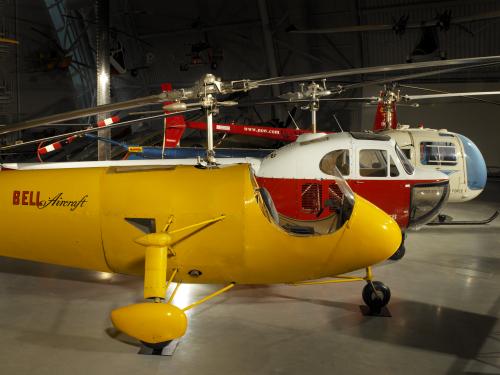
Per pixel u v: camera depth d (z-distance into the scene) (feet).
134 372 11.59
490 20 51.93
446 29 50.37
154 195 13.88
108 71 30.91
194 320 14.60
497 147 55.42
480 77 55.31
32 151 53.26
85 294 16.66
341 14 58.65
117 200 14.07
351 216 13.82
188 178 13.98
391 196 20.80
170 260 13.91
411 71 57.77
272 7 61.11
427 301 16.44
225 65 69.36
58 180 14.80
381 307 15.23
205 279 14.42
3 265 19.74
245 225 13.53
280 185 21.06
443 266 20.77
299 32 56.39
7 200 14.97
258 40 65.05
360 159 20.92
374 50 59.67
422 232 27.63
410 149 27.27
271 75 64.49
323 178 20.68
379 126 33.06
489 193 43.50
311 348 12.89
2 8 61.87
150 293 12.60
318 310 15.46
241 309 15.47
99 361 12.11
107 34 30.63
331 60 62.59
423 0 53.52
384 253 14.07
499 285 18.24
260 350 12.75
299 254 13.83
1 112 62.69
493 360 12.29
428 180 21.06
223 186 13.67
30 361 12.07
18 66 64.13
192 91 15.43
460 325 14.46
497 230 28.22
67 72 69.67
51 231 14.70
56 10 66.90
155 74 74.64
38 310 15.25
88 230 14.37
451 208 36.04
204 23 66.18
